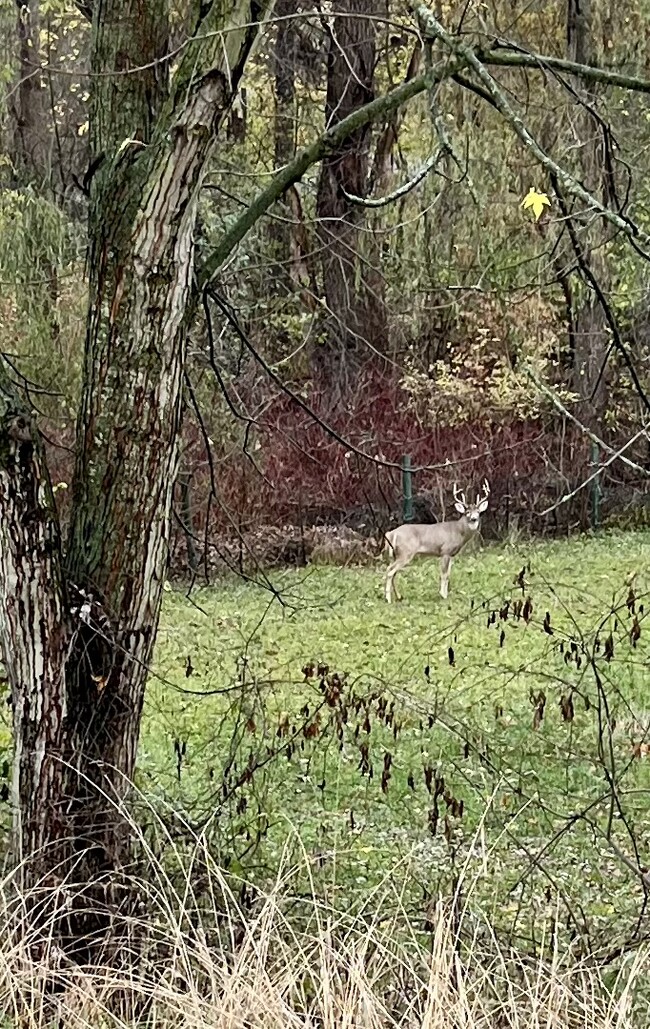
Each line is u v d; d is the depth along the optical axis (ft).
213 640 49.98
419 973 17.46
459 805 21.80
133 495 19.15
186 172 18.52
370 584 66.39
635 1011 17.33
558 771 29.40
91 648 19.16
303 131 60.13
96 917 19.04
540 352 78.28
